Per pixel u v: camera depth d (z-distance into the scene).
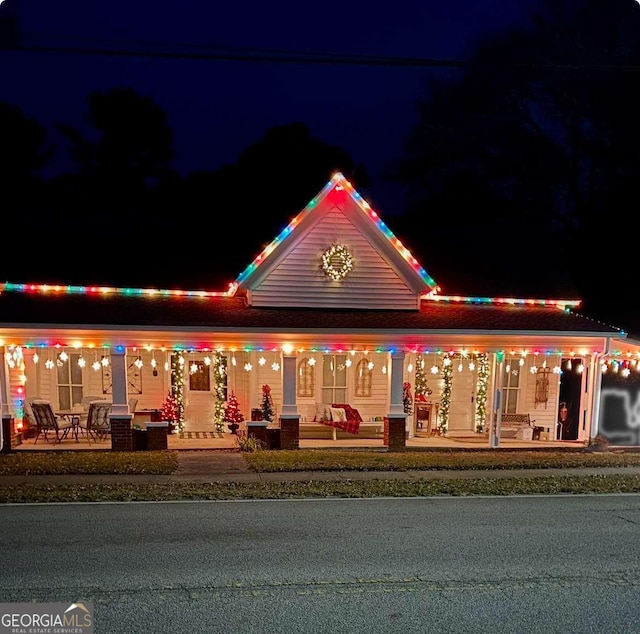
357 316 16.06
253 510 9.41
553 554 7.62
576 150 34.09
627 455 15.21
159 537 8.05
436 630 5.69
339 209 16.31
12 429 14.33
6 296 15.28
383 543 7.94
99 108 34.34
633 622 5.90
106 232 20.98
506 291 18.25
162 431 14.53
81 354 17.45
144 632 5.57
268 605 6.12
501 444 16.75
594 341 16.42
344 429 16.27
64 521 8.70
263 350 15.10
